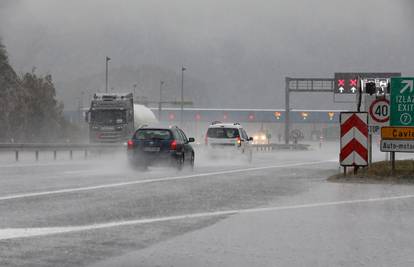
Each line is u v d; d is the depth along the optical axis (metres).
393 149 24.75
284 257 9.02
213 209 14.49
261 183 22.20
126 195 17.31
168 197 16.94
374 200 16.81
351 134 24.56
